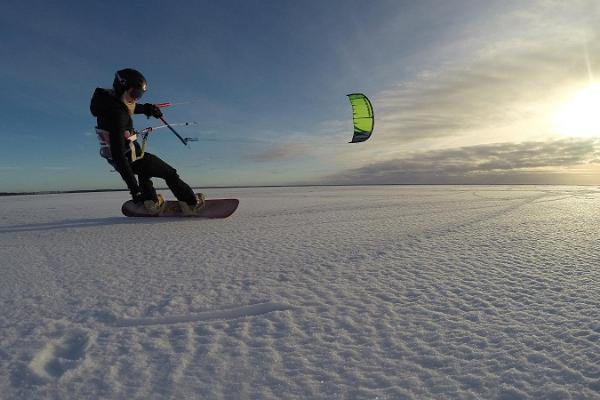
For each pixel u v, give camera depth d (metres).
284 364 1.70
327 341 1.93
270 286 2.89
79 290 2.85
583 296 2.52
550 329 2.01
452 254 3.97
